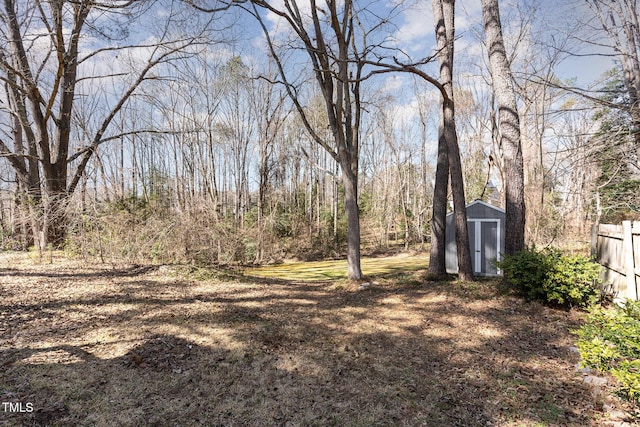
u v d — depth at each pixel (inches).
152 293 275.9
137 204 447.2
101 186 485.4
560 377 162.7
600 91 269.1
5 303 221.3
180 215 418.0
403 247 998.4
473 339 209.5
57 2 360.8
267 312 255.8
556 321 234.5
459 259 335.9
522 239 310.0
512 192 311.0
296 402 141.4
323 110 823.1
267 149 870.4
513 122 310.8
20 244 431.5
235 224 672.4
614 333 119.1
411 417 132.3
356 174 384.5
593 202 459.2
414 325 233.6
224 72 789.9
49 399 129.6
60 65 398.0
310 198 1017.5
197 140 792.9
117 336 188.9
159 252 393.7
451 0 346.3
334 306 278.8
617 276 246.5
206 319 227.6
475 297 284.8
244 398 142.7
